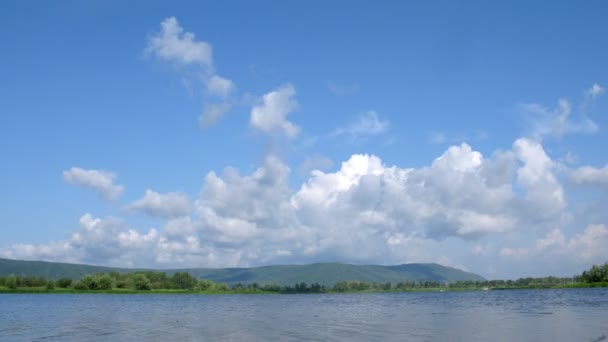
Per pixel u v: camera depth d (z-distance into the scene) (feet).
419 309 504.84
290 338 234.58
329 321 343.87
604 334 226.38
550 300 649.61
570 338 215.72
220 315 427.74
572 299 651.25
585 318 321.93
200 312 480.23
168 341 225.97
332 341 220.02
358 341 218.38
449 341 213.46
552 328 260.21
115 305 637.30
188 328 290.76
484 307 515.09
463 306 551.59
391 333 251.19
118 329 286.46
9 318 381.40
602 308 434.71
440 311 453.99
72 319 369.71
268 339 231.09
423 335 239.50
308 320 355.56
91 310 506.48
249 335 250.37
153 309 538.88
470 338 223.71
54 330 280.10
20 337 246.27
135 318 384.06
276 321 347.56
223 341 225.35
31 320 359.25
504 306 524.52
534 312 403.54
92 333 263.70
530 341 208.13
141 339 235.40
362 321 339.98
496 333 241.96
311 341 221.05
